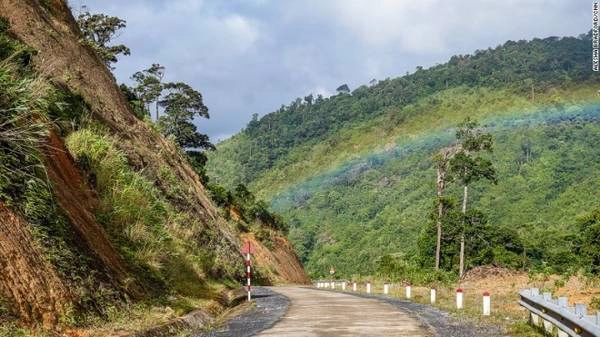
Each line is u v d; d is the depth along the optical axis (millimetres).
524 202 165875
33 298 9500
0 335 8133
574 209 147000
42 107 13930
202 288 20406
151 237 17719
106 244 14375
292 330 13445
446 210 69625
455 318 16531
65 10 31078
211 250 30922
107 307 11586
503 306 21234
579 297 22109
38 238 10734
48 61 22578
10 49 15398
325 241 190500
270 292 34188
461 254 66688
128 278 13734
